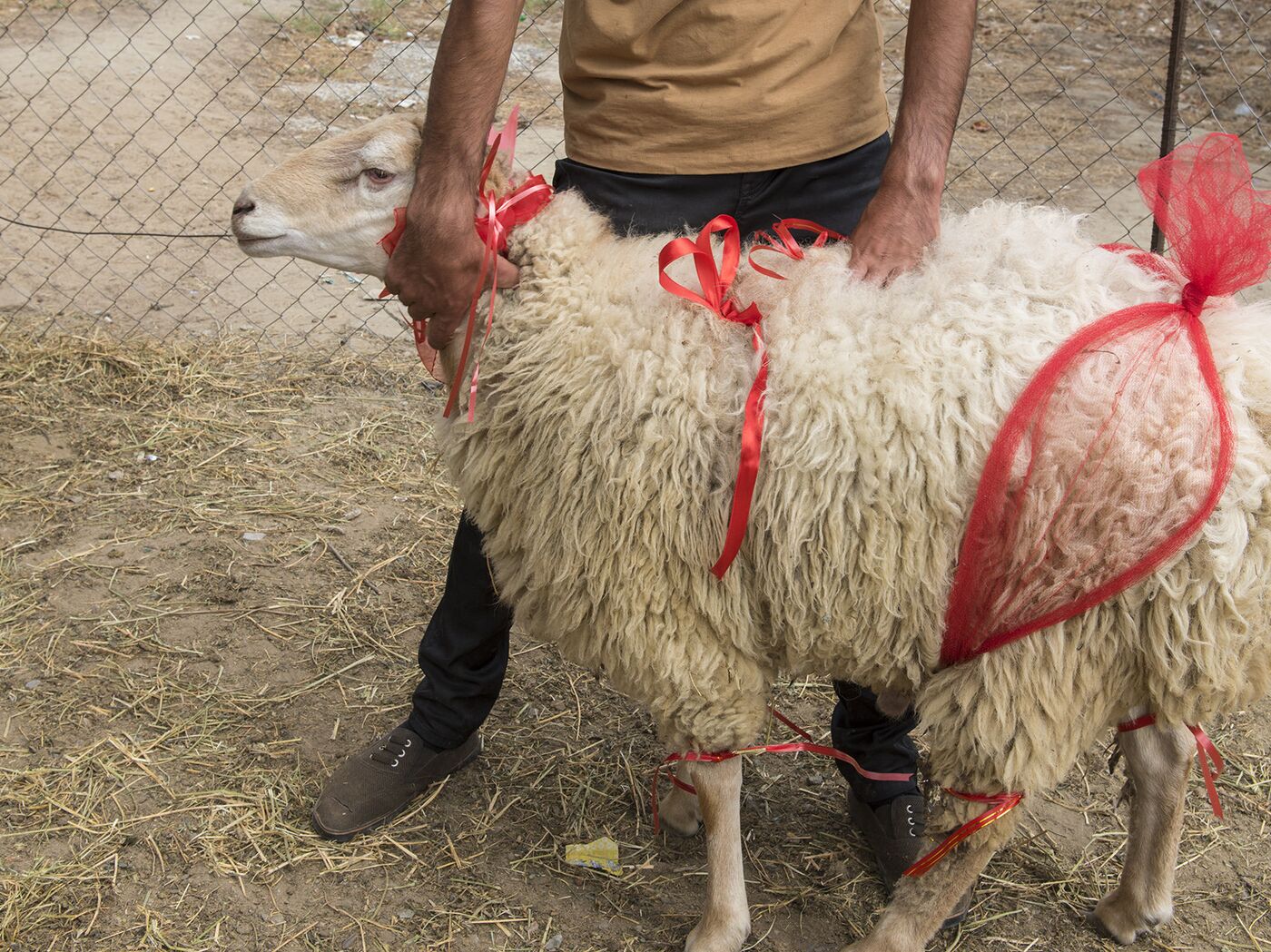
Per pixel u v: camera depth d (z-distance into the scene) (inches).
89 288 238.1
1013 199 290.2
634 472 91.1
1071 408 84.0
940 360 87.3
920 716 95.0
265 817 119.6
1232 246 85.2
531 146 308.8
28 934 105.0
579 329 94.8
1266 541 84.2
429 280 95.6
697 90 99.9
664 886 115.0
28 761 125.1
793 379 88.9
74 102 335.3
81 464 180.9
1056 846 121.6
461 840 119.1
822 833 123.0
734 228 93.1
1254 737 137.3
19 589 152.3
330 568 160.9
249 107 339.3
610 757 131.3
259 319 230.8
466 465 101.7
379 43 402.9
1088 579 85.1
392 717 135.3
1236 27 423.5
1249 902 114.9
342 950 105.7
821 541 88.5
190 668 140.7
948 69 94.7
